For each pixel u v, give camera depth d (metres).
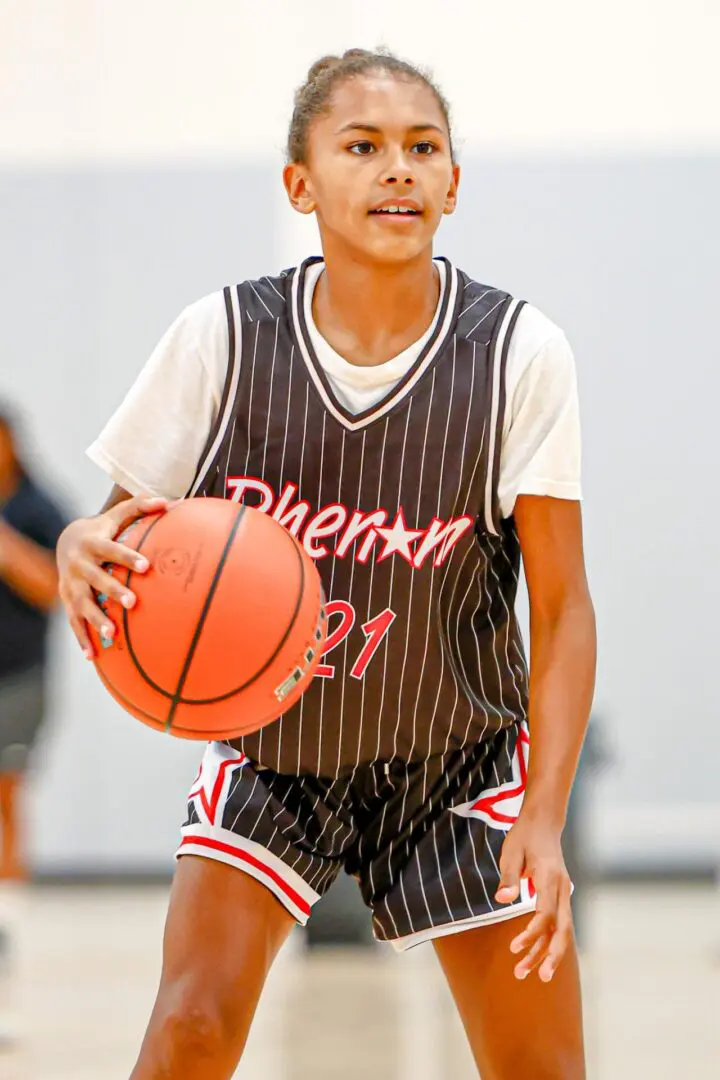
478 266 19.20
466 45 19.05
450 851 6.35
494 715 6.45
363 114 5.95
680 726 18.83
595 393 19.06
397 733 6.36
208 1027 5.62
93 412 19.45
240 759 6.43
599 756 15.15
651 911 17.19
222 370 6.30
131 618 5.76
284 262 19.30
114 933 16.14
